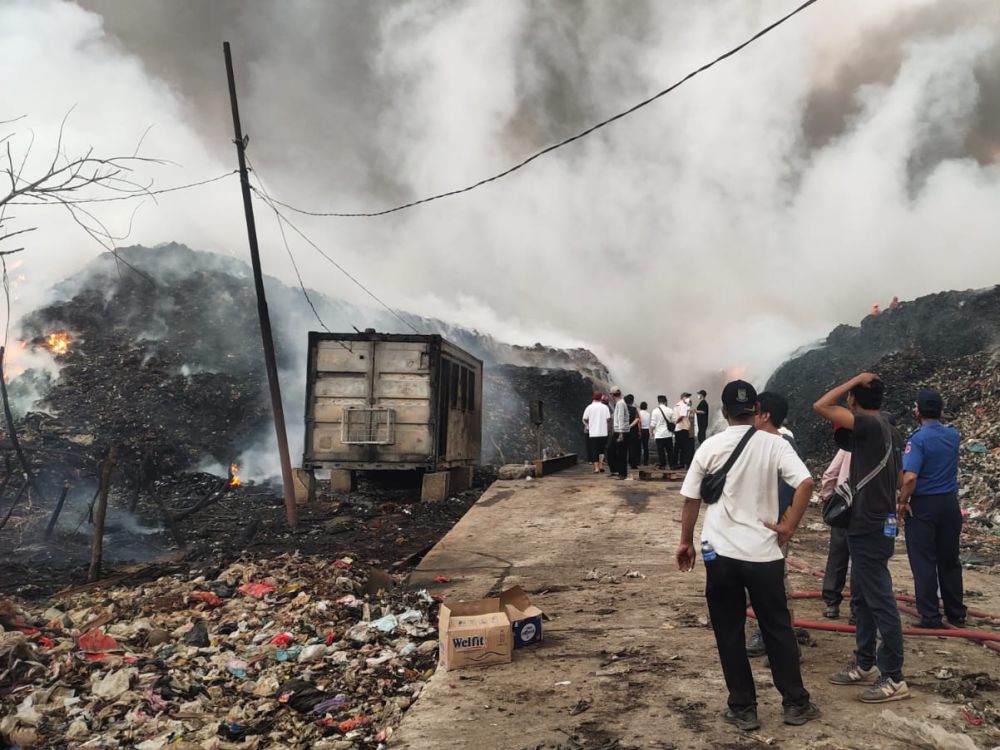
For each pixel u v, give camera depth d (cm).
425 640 581
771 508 358
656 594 702
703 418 1827
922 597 546
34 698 433
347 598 691
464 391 1578
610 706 413
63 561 873
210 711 439
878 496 407
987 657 480
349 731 414
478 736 380
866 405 429
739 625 367
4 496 1066
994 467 1295
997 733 351
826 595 591
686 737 361
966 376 1914
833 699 404
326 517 1217
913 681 432
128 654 520
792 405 2661
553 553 914
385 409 1338
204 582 733
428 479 1337
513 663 505
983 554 898
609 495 1268
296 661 535
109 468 819
